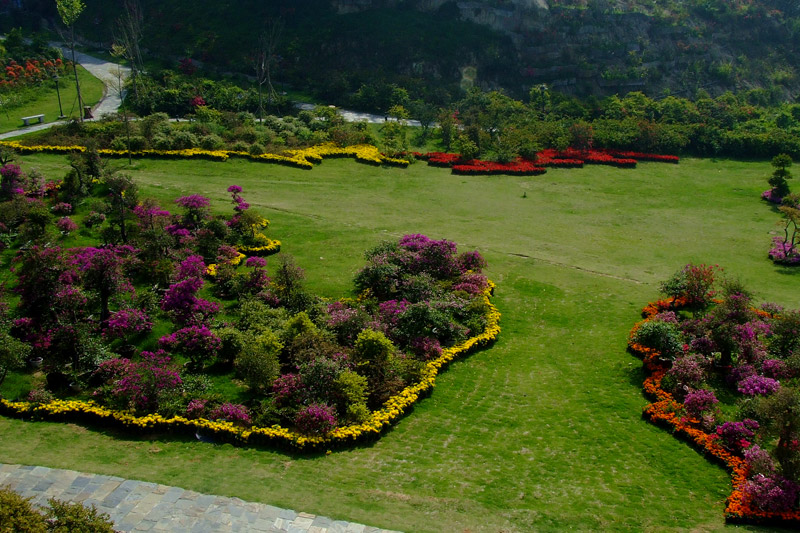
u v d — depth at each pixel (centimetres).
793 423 1769
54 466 1848
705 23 7856
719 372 2411
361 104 6144
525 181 4797
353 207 4053
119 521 1641
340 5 7419
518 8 7288
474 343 2614
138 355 2442
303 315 2498
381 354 2314
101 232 3177
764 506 1730
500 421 2184
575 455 2012
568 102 6072
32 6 7925
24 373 2306
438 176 4769
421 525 1673
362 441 2034
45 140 4475
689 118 5888
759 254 3647
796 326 2459
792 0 8400
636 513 1753
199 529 1625
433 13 7388
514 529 1680
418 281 2847
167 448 1973
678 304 2902
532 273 3297
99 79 6294
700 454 2002
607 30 7369
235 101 5772
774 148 5450
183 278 2759
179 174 4294
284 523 1655
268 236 3522
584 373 2480
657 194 4656
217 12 7456
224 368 2395
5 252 3038
